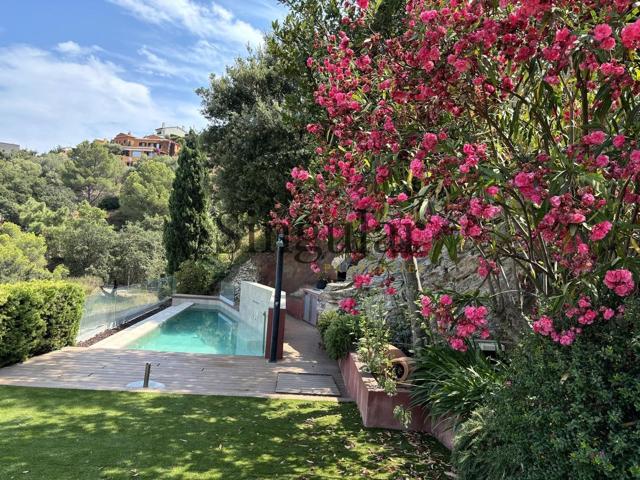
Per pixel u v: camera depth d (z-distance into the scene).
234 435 4.38
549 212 2.35
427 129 3.13
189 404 5.20
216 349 10.47
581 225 2.42
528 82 3.09
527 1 2.40
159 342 11.08
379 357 5.26
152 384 5.91
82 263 24.77
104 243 25.20
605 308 2.51
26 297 6.62
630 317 2.38
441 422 4.36
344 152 4.10
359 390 5.38
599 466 2.22
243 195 15.77
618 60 2.39
